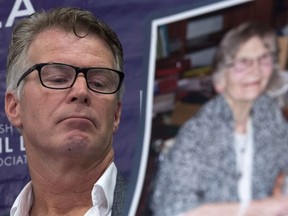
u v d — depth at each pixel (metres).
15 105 1.81
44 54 1.69
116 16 2.28
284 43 1.18
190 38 1.40
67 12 1.75
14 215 1.85
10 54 1.80
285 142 1.13
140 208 1.25
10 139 2.39
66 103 1.64
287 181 1.12
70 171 1.72
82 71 1.66
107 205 1.73
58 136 1.65
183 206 1.19
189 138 1.21
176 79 1.33
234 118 1.18
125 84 2.25
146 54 1.42
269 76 1.17
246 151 1.15
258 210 1.12
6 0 2.43
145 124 1.32
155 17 1.45
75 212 1.76
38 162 1.75
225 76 1.21
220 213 1.15
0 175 2.39
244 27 1.21
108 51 1.73
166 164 1.23
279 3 1.24
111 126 1.71
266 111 1.16
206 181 1.17
